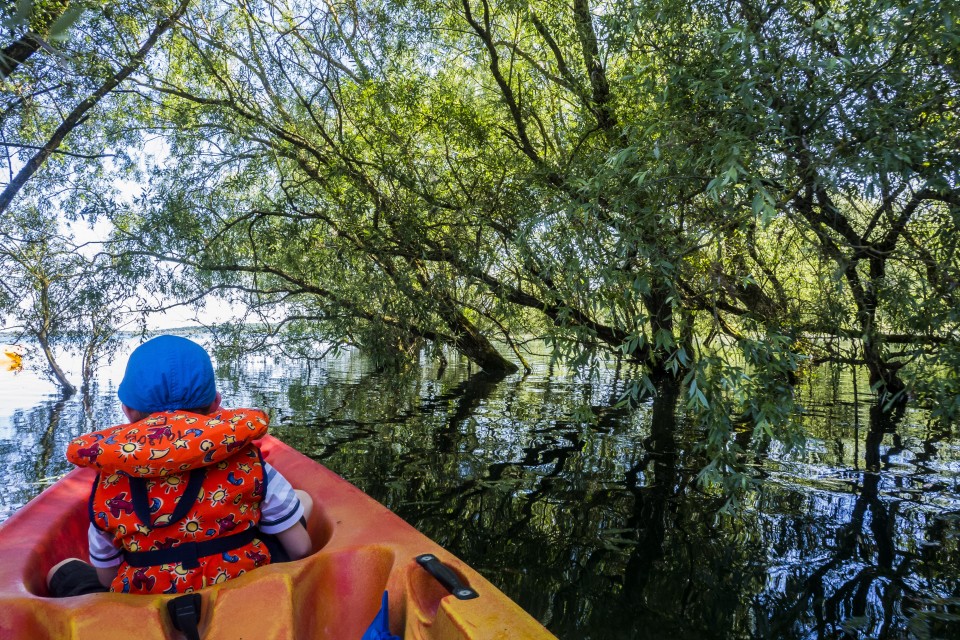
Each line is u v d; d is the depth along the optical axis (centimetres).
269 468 161
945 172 253
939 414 262
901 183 286
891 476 423
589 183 305
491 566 273
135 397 148
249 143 636
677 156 279
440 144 639
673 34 334
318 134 696
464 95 671
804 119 264
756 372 261
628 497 376
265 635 130
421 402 765
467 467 448
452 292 666
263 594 140
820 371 1007
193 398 149
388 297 604
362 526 184
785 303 402
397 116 610
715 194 233
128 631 126
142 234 636
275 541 163
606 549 294
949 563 277
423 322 634
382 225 637
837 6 302
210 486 147
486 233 630
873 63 250
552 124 656
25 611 133
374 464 454
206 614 137
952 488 395
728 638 213
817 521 332
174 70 667
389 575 154
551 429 592
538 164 570
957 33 222
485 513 346
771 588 252
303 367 1224
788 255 402
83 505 226
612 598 242
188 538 145
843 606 236
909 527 322
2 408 720
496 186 596
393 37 619
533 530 319
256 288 733
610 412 692
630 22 353
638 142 292
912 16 230
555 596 245
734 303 424
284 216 641
